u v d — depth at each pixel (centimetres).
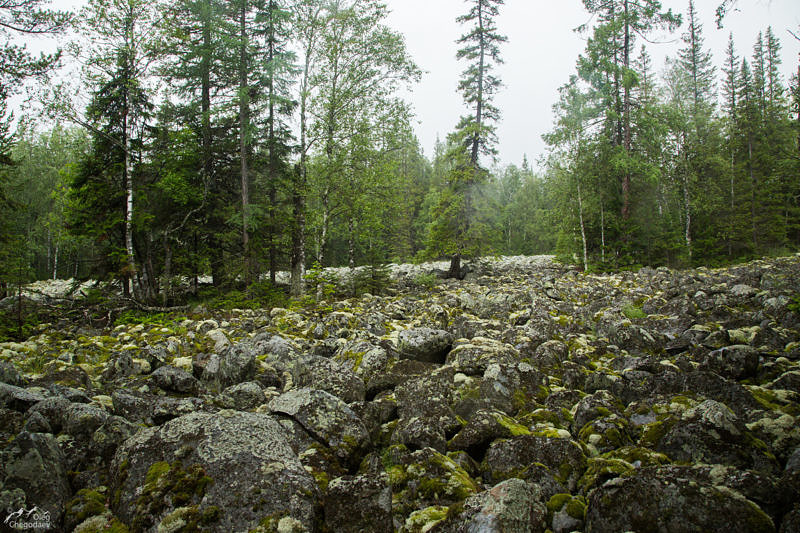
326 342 918
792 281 1227
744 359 639
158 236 2031
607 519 309
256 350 864
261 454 355
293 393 486
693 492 299
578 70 2705
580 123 2631
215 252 2170
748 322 916
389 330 1126
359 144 1808
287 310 1508
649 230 2656
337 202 1911
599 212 2708
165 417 480
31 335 1210
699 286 1366
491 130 2561
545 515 332
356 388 617
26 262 1404
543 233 5944
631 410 512
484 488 399
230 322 1271
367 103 1842
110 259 1781
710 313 1045
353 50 1814
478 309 1396
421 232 5212
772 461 385
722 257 2647
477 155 2616
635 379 638
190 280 2227
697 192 2930
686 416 428
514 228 6662
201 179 2061
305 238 1983
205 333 1062
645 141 2664
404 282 2359
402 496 379
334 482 349
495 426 461
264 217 2081
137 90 1706
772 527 283
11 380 601
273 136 2219
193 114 2014
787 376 572
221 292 1947
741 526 283
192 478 337
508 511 306
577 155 2628
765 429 435
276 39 2150
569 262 2936
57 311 1577
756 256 2581
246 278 1866
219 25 1909
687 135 3017
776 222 2989
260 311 1523
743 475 329
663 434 439
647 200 2764
